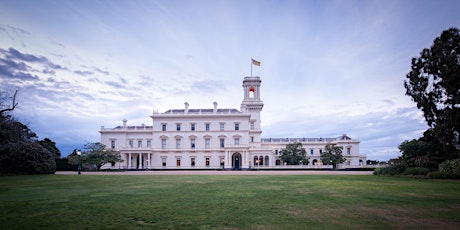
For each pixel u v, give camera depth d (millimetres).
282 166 83438
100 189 21875
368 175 44594
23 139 50906
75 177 38062
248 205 14312
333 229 9711
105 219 11234
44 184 26469
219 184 26516
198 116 91125
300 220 11047
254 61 103688
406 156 43938
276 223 10570
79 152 53812
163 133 91125
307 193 19266
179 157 90125
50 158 49250
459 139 37656
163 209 13234
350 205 14297
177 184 26531
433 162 39875
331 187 23453
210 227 10031
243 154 85188
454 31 36781
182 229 9789
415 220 11023
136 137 92625
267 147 95875
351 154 102125
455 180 31859
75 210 13000
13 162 44781
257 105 101562
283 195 18156
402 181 30297
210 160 89875
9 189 21891
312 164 104375
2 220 11070
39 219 11234
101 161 75688
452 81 35562
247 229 9773
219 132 90625
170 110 96125
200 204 14602
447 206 14039
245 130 90375
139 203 14914
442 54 36875
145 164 90438
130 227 10047
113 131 92438
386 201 15617
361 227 9992
